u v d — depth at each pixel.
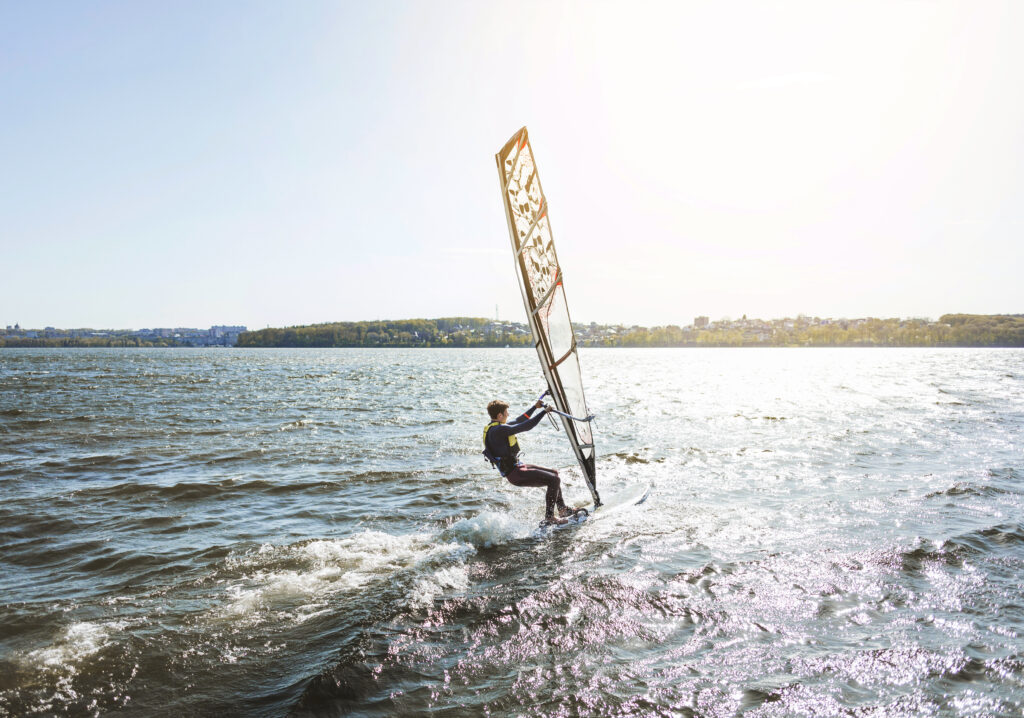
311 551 6.96
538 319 8.20
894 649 4.39
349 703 3.85
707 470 11.00
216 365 70.19
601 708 3.72
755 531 7.31
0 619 5.25
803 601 5.26
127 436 15.50
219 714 3.83
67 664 4.48
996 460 11.58
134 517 8.41
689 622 4.90
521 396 28.88
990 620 4.85
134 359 92.81
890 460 11.69
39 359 87.75
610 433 15.85
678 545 6.85
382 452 13.28
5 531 7.80
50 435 15.60
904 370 58.12
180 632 4.98
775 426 16.77
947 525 7.35
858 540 6.85
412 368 65.56
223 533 7.70
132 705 3.96
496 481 10.51
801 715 3.62
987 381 38.50
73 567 6.55
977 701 3.72
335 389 33.38
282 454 13.05
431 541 7.27
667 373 55.81
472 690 3.96
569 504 8.98
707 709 3.70
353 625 5.00
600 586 5.64
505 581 5.89
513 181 7.86
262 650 4.65
